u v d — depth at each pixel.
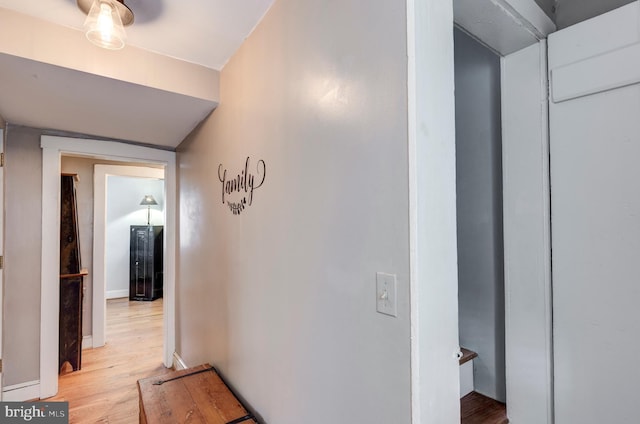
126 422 2.21
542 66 1.35
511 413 1.43
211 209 2.19
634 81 1.11
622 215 1.14
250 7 1.47
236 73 1.82
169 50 1.82
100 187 3.58
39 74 1.66
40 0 1.42
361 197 0.94
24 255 2.51
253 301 1.59
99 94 1.91
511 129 1.44
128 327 4.23
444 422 0.83
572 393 1.26
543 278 1.35
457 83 1.75
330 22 1.08
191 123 2.45
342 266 1.01
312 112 1.17
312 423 1.15
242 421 1.44
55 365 2.58
